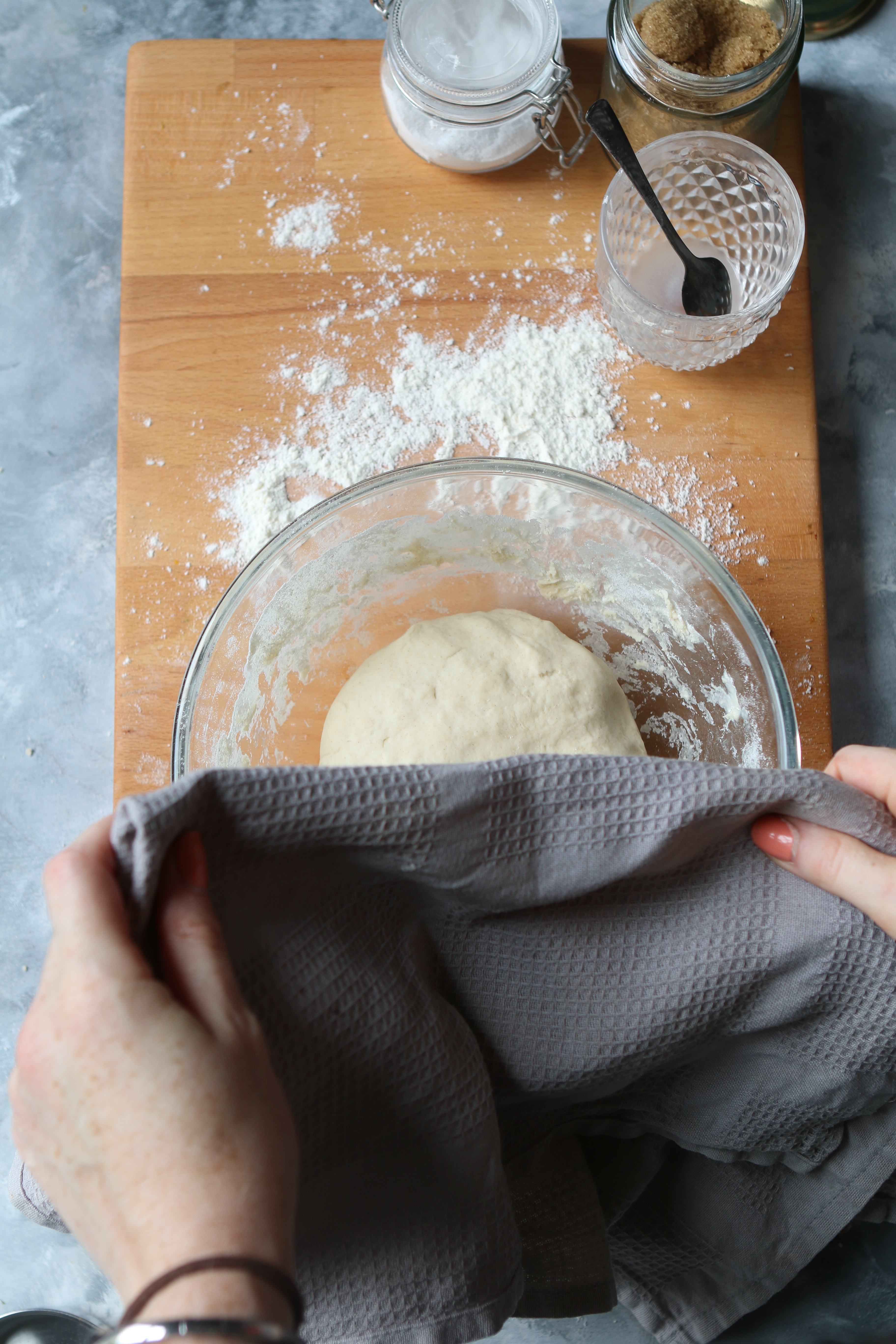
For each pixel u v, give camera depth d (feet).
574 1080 2.28
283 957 1.89
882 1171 2.65
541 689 3.02
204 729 2.75
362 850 1.86
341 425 3.24
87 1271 3.66
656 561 2.98
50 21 3.95
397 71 3.09
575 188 3.39
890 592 3.75
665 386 3.30
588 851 1.96
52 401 3.91
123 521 3.18
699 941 2.13
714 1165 2.87
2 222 3.93
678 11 3.06
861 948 2.07
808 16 3.78
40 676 3.84
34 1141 1.51
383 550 3.09
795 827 2.03
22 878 3.78
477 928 2.17
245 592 2.73
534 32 3.16
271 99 3.37
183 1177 1.38
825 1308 3.46
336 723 3.05
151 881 1.57
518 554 3.19
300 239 3.32
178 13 3.93
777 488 3.26
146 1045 1.43
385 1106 2.00
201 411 3.23
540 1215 2.67
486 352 3.30
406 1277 2.11
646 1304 2.98
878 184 3.81
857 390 3.79
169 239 3.30
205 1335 1.27
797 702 3.17
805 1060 2.32
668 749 3.29
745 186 3.26
